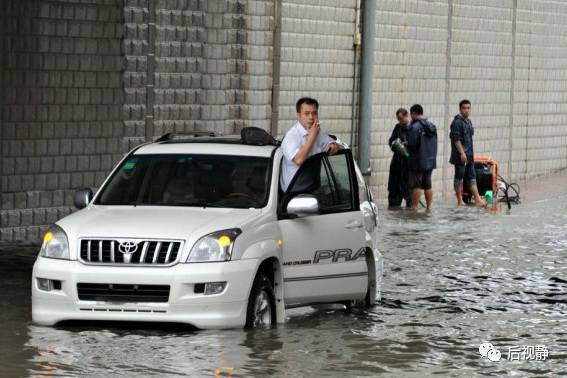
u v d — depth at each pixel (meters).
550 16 83.00
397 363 24.98
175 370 23.31
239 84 55.38
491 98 76.56
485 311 31.86
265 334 26.92
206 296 25.89
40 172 45.91
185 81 52.34
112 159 49.00
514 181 80.56
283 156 29.95
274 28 56.97
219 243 26.17
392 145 61.69
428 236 48.69
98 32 47.84
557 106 85.62
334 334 27.75
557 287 36.34
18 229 45.03
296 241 28.66
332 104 61.69
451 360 25.50
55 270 26.20
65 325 26.89
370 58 62.62
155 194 28.92
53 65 46.09
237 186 28.80
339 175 31.09
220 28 53.91
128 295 25.88
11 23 44.25
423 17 68.50
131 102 49.62
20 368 23.33
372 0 62.16
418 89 68.56
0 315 28.94
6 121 44.34
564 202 67.31
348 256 30.53
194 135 32.72
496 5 75.88
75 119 47.25
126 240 26.09
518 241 47.62
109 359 24.06
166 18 51.03
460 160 64.75
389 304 32.56
